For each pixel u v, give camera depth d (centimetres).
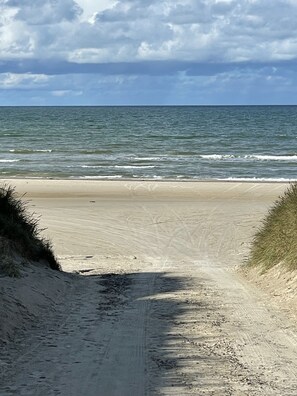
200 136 8738
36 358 693
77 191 3397
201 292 1188
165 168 4794
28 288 1016
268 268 1347
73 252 2006
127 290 1205
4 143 7525
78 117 16388
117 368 664
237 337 819
